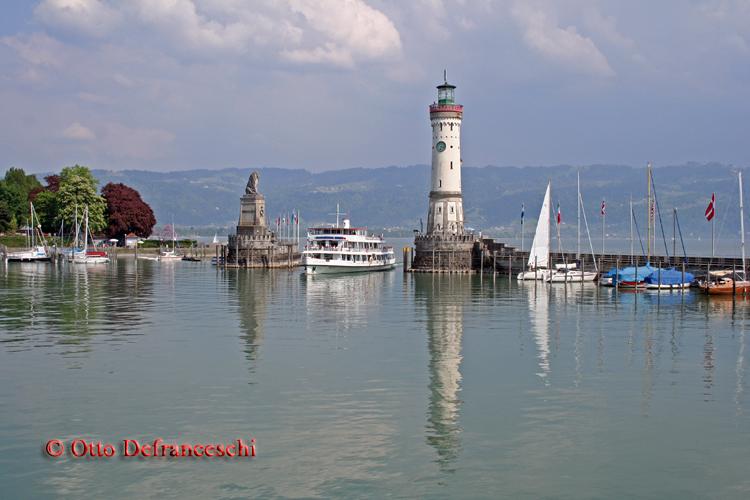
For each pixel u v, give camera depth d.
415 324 72.12
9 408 40.66
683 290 102.81
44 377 47.47
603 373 50.44
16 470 32.41
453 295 101.88
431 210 151.00
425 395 44.16
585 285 118.94
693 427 38.62
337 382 46.97
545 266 128.88
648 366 52.75
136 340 61.12
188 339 61.91
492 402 42.78
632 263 126.69
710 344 61.84
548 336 65.44
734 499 30.20
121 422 38.50
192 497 30.09
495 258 137.38
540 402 42.97
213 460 33.66
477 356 55.84
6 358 53.19
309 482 31.48
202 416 39.53
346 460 33.75
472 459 34.00
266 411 40.53
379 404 42.16
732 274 110.44
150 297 95.44
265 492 30.59
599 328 70.38
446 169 148.62
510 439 36.59
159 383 46.16
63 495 30.19
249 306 86.19
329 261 139.88
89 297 94.50
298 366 51.47
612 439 36.69
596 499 30.16
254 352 56.47
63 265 168.12
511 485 31.34
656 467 33.25
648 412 41.16
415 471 32.62
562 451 35.03
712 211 119.56
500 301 93.88
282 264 168.62
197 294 100.56
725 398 44.16
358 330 68.00
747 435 37.41
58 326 68.25
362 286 116.62
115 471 32.41
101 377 47.59
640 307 87.69
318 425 38.28
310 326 70.12
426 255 148.50
